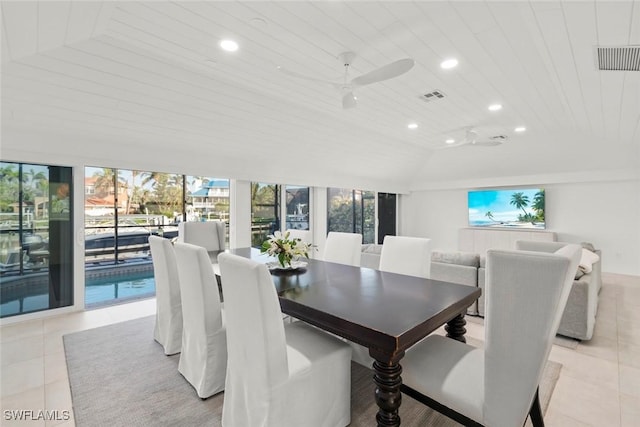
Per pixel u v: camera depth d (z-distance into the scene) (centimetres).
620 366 235
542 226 633
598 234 583
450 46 234
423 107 380
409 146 610
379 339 134
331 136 494
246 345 150
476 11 192
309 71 281
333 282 219
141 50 256
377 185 734
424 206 823
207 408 190
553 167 602
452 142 580
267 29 217
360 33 220
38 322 328
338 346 174
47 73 256
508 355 126
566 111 372
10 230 323
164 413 184
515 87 311
